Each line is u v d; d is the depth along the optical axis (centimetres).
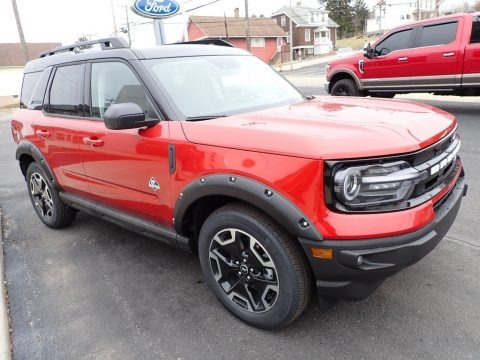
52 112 406
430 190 236
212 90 316
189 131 266
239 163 236
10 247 425
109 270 361
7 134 1352
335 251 212
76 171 375
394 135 222
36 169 446
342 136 220
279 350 250
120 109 267
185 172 265
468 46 801
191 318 287
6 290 342
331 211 213
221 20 5625
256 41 5684
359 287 224
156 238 321
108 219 368
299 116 265
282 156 221
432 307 277
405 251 212
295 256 232
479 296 285
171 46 341
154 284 333
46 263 384
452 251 344
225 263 271
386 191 214
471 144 650
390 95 1009
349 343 251
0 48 4338
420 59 872
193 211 282
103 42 354
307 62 4525
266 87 348
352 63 1007
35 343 275
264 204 226
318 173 210
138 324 286
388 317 270
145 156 292
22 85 482
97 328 285
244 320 272
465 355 235
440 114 281
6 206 566
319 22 6500
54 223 451
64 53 412
